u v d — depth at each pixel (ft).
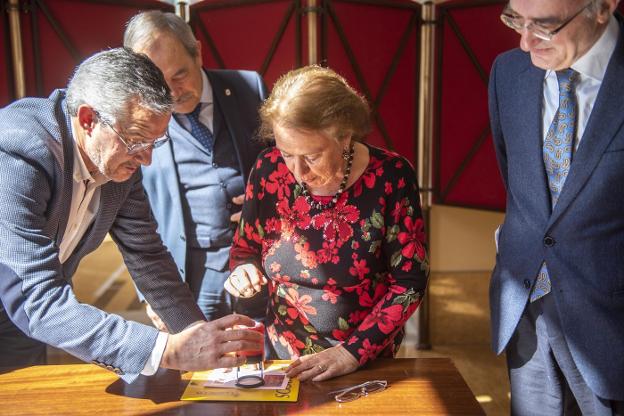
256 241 6.39
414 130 11.89
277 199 6.11
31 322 5.02
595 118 5.42
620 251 5.59
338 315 6.05
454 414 4.96
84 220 6.13
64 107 5.56
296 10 10.49
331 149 5.37
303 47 10.60
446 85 11.84
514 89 6.12
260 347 5.35
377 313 5.87
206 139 7.77
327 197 5.94
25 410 5.05
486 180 11.69
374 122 11.50
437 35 11.74
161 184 7.79
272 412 5.01
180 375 5.61
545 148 5.82
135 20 7.18
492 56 11.16
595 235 5.60
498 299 6.38
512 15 5.38
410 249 5.90
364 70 11.14
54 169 5.39
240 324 5.46
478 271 13.47
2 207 5.06
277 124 5.28
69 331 4.99
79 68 5.24
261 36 10.69
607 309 5.64
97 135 5.15
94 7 10.13
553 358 6.13
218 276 7.91
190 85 7.29
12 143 5.20
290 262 6.10
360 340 5.74
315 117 5.18
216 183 7.77
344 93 5.39
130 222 6.41
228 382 5.48
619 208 5.50
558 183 5.77
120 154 5.16
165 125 5.17
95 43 10.24
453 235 13.41
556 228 5.74
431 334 13.62
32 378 5.58
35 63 10.10
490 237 13.39
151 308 6.63
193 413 5.00
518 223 6.18
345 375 5.61
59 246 5.95
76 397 5.25
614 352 5.62
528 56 6.11
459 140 11.90
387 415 4.94
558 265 5.75
